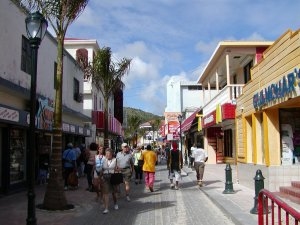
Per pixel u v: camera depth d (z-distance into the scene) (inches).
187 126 1577.3
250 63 1104.2
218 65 1172.5
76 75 1106.7
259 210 285.9
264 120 606.5
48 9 525.7
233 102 913.5
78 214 486.0
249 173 692.7
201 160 767.7
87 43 1432.1
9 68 607.5
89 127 1236.5
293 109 600.7
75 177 738.8
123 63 945.5
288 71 501.0
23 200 577.0
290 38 493.7
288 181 579.2
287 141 601.6
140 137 3804.1
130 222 435.5
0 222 423.5
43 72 781.9
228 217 453.7
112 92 979.3
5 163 629.0
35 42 389.1
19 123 618.5
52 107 818.8
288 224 226.5
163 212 497.7
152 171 719.1
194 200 605.0
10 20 610.5
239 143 784.3
